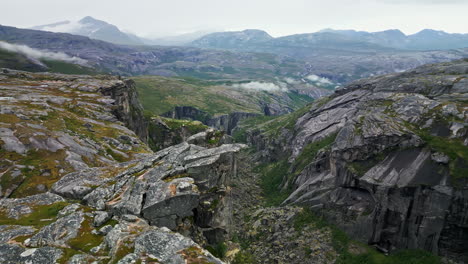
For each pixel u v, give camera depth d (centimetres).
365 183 8375
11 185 5009
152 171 3669
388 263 7288
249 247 8588
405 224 7556
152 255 2189
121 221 2766
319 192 9944
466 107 8744
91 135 7819
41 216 3038
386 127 8981
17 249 2298
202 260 2181
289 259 7844
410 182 7594
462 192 6894
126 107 12444
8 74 13262
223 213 3609
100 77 14575
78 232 2636
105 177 3953
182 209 3116
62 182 3875
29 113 7806
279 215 9781
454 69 12200
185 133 17650
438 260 6994
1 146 5894
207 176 3594
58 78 13638
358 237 8131
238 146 4069
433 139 8131
